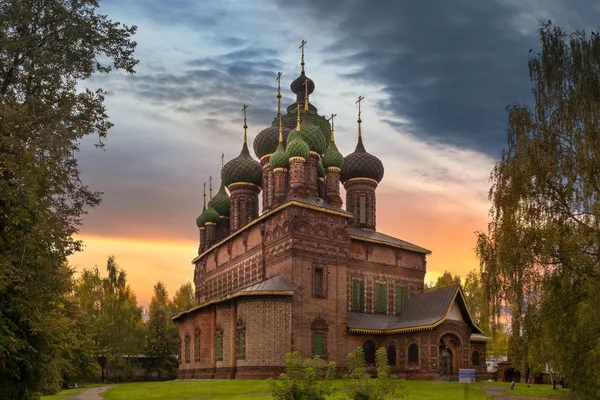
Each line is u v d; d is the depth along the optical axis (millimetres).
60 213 23469
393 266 55719
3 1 23516
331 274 49156
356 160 61594
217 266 61812
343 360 48125
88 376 58938
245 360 45406
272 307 45406
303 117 59312
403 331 48906
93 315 74875
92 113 24688
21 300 22469
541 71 24859
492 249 24766
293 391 22016
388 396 24750
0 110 20406
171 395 36625
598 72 24078
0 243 21953
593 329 22078
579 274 22750
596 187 22953
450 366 48969
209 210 68188
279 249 49281
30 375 25062
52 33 24516
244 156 63438
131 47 25969
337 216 50625
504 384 45406
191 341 58406
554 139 24156
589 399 22422
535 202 23875
